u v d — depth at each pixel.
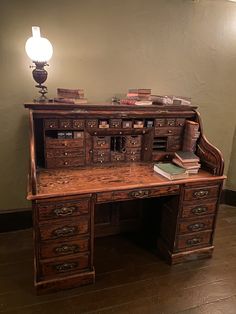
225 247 2.28
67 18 1.99
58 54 2.04
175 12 2.27
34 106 1.72
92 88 2.20
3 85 1.99
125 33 2.16
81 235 1.67
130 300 1.67
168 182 1.76
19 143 2.15
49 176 1.76
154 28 2.24
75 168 1.92
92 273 1.76
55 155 1.86
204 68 2.55
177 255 2.01
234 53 2.63
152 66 2.33
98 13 2.05
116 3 2.07
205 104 2.68
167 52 2.35
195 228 2.01
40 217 1.53
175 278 1.88
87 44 2.09
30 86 2.05
